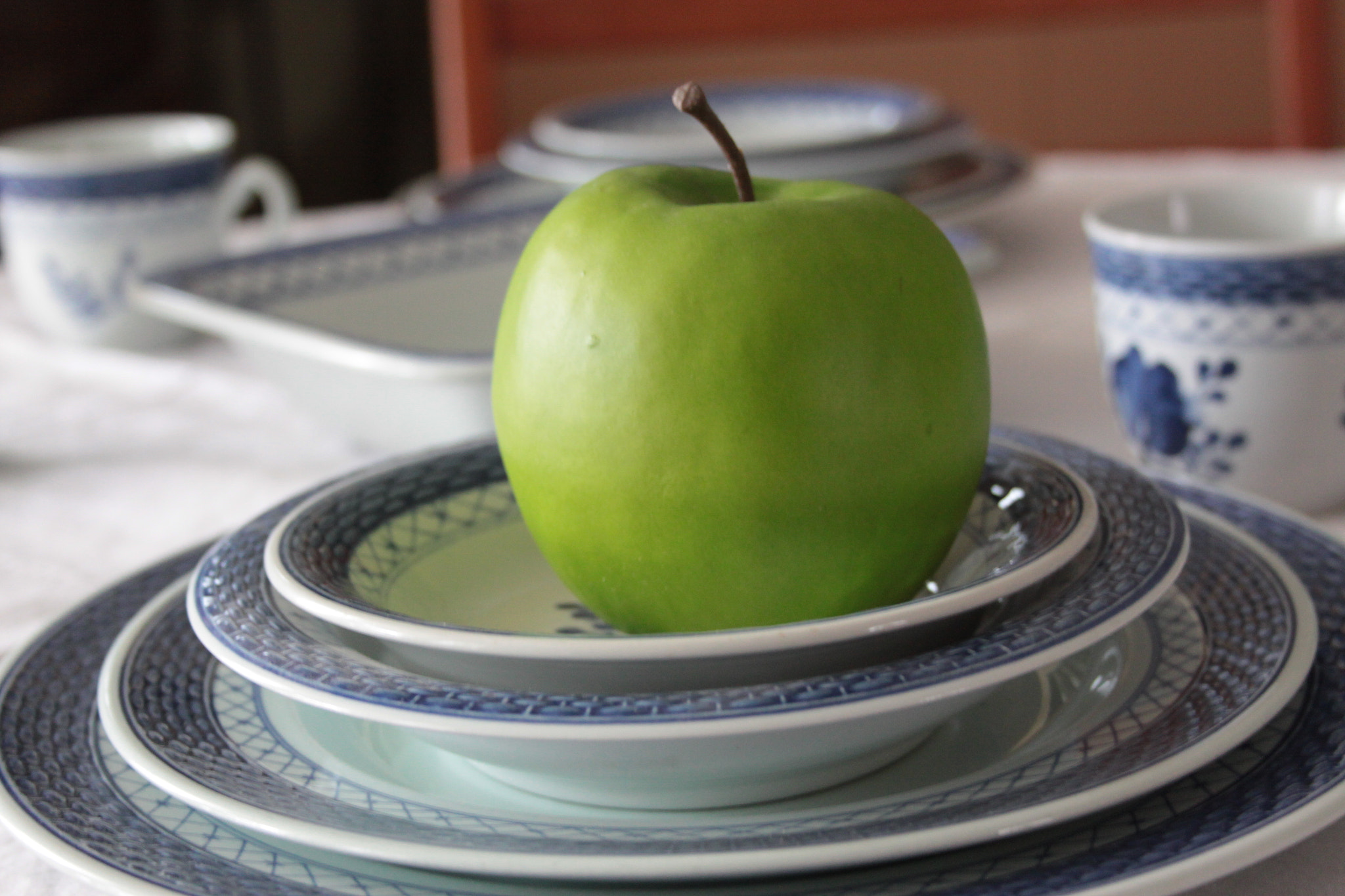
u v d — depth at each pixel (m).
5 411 0.62
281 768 0.34
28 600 0.44
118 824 0.33
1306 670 0.34
